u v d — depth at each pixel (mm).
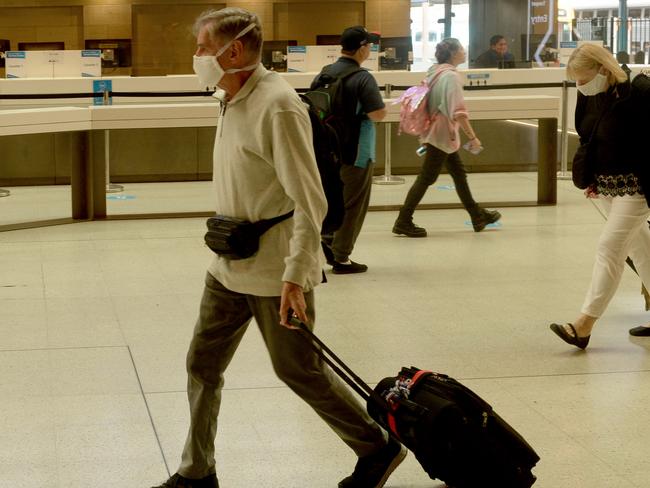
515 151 12766
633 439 3980
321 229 3115
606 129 4992
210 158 12203
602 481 3572
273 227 3072
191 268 7309
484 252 7875
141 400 4453
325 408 3221
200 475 3293
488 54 15016
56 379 4754
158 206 10258
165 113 9352
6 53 13250
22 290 6617
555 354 5188
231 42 2949
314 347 3086
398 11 22406
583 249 7945
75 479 3604
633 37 18391
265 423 4156
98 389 4605
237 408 4336
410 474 3627
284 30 22422
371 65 13594
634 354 5176
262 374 4812
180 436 4016
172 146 12094
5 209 10094
